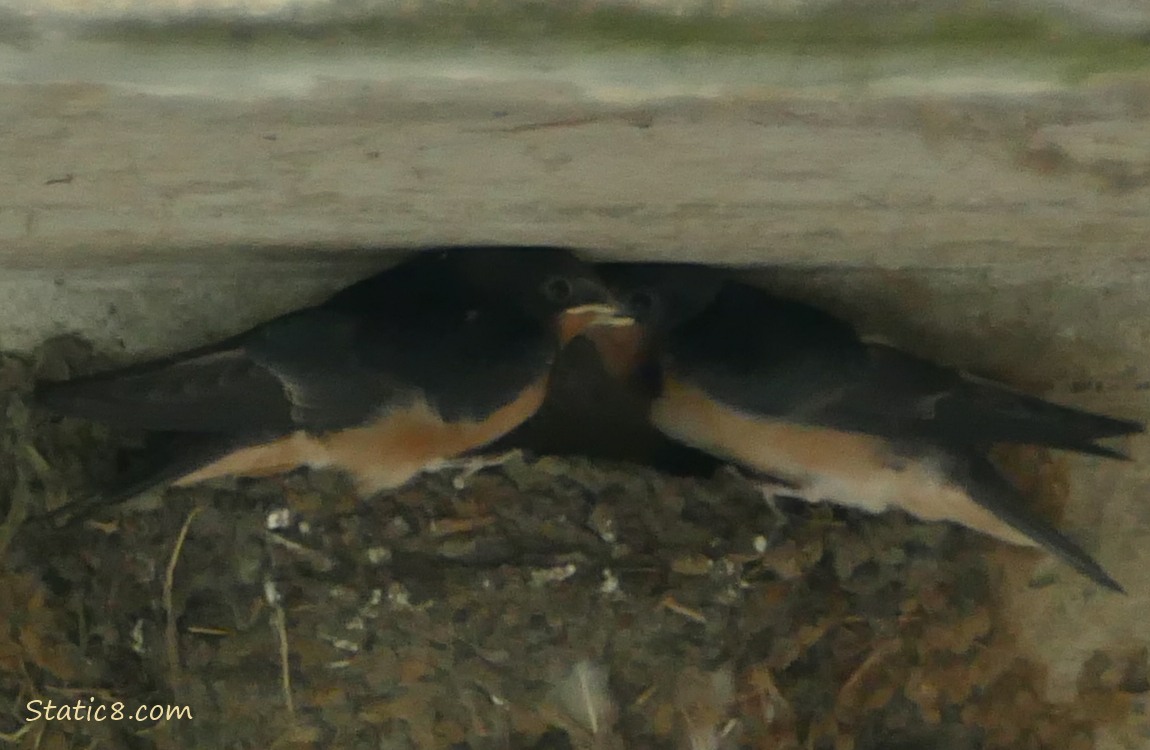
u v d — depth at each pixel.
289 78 2.73
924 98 2.74
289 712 2.92
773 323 2.92
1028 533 2.92
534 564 2.92
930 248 2.87
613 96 2.74
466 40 2.59
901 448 2.92
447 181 2.79
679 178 2.79
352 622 2.92
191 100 2.74
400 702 2.92
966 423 2.91
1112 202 2.81
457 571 2.92
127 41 2.57
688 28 2.55
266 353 2.89
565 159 2.78
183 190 2.80
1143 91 2.74
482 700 2.92
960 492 2.92
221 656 2.91
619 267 2.90
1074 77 2.73
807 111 2.75
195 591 2.92
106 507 2.92
